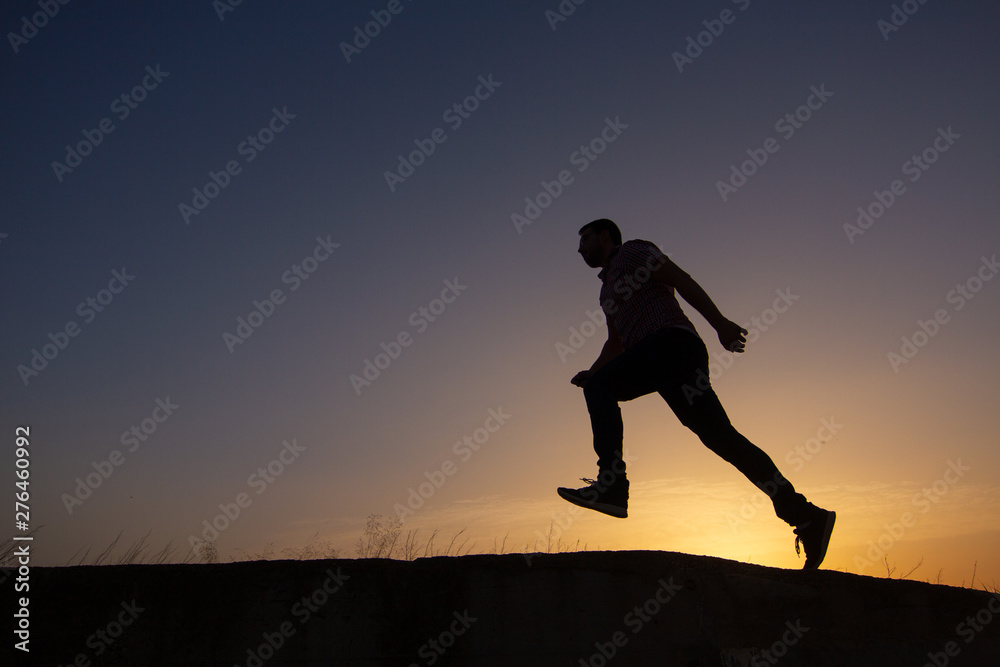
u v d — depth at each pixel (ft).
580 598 8.94
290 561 9.27
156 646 8.97
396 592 9.07
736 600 9.02
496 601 8.98
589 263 12.34
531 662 8.71
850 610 9.07
